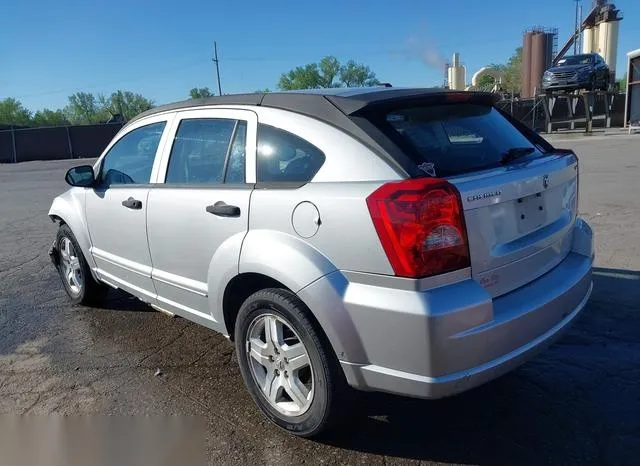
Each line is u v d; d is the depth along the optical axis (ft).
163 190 12.80
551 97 93.56
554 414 10.94
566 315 10.37
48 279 21.40
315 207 9.34
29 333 16.03
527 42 184.34
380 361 8.84
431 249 8.41
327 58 265.75
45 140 114.42
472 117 11.11
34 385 12.92
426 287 8.45
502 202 9.27
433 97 10.47
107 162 15.61
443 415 11.03
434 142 9.83
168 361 13.91
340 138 9.57
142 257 13.73
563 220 11.08
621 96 103.24
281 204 9.90
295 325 9.72
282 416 10.49
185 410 11.60
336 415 9.70
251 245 10.27
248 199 10.54
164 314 17.01
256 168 10.83
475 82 232.12
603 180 37.19
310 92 10.92
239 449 10.23
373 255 8.67
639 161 46.93
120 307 17.83
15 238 29.50
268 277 10.26
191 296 12.35
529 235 9.99
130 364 13.82
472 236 8.79
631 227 23.99
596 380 12.09
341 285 9.03
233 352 14.28
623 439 10.06
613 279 17.80
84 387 12.73
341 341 9.05
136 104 318.86
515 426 10.60
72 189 17.42
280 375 10.48
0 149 112.88
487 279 9.12
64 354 14.55
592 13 171.32
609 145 65.16
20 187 56.75
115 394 12.36
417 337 8.38
